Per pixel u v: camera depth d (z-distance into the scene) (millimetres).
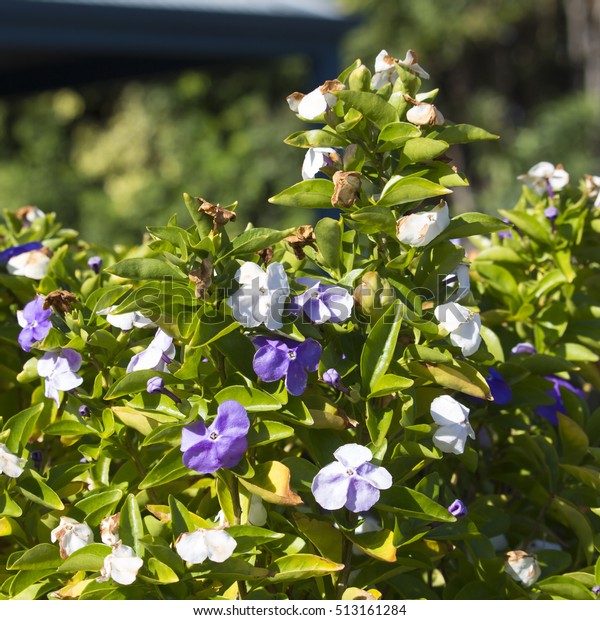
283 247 901
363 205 803
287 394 770
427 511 772
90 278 945
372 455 759
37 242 976
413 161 801
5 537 902
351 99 794
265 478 763
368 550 765
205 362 793
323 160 818
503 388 877
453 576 869
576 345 963
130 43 2330
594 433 917
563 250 984
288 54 2602
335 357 799
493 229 808
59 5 2150
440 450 793
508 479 921
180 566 749
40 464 893
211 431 741
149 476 759
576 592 809
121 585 752
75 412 852
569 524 892
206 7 2387
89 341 822
